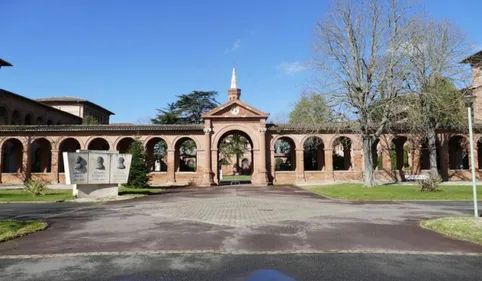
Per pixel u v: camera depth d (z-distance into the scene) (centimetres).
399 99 2992
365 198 2158
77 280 652
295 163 4466
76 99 6969
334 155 5375
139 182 3250
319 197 2361
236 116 4150
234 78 5175
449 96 3350
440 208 1673
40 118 5497
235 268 720
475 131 4131
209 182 3978
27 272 701
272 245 923
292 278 656
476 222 1142
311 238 1009
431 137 3653
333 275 673
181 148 6438
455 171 4184
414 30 3008
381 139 4244
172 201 2141
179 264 750
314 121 3234
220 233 1086
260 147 4112
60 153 4225
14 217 1485
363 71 3075
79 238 1030
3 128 4028
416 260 778
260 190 3119
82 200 2217
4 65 4606
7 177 4009
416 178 4016
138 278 660
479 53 4275
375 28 3019
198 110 6450
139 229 1169
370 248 888
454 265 739
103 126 4144
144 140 4153
